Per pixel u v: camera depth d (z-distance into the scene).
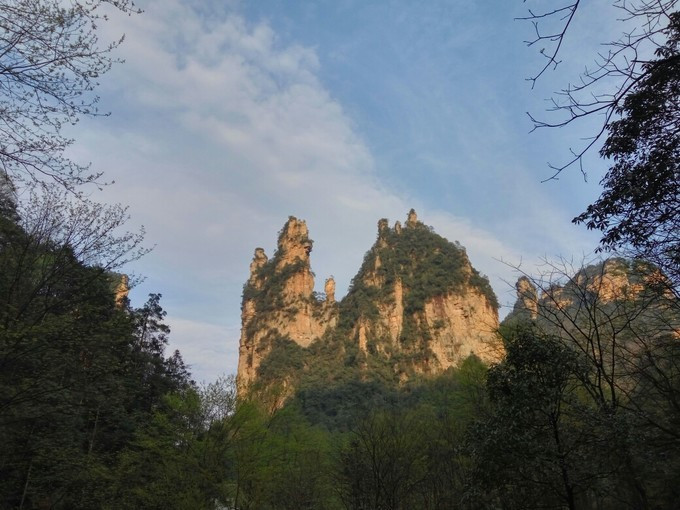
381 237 152.12
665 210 7.54
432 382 84.06
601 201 7.90
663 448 10.27
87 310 17.22
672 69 6.10
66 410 16.39
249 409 25.02
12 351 14.44
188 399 24.56
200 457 23.20
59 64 6.84
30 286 17.73
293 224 155.38
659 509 11.10
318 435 32.19
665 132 7.07
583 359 11.70
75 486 18.95
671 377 11.12
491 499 11.48
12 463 17.05
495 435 10.34
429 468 21.83
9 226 16.94
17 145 7.00
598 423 10.06
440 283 128.62
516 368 11.28
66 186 7.66
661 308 11.93
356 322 127.75
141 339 37.78
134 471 22.06
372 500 20.59
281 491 24.92
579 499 13.33
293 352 125.38
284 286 141.25
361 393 95.88
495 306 130.75
